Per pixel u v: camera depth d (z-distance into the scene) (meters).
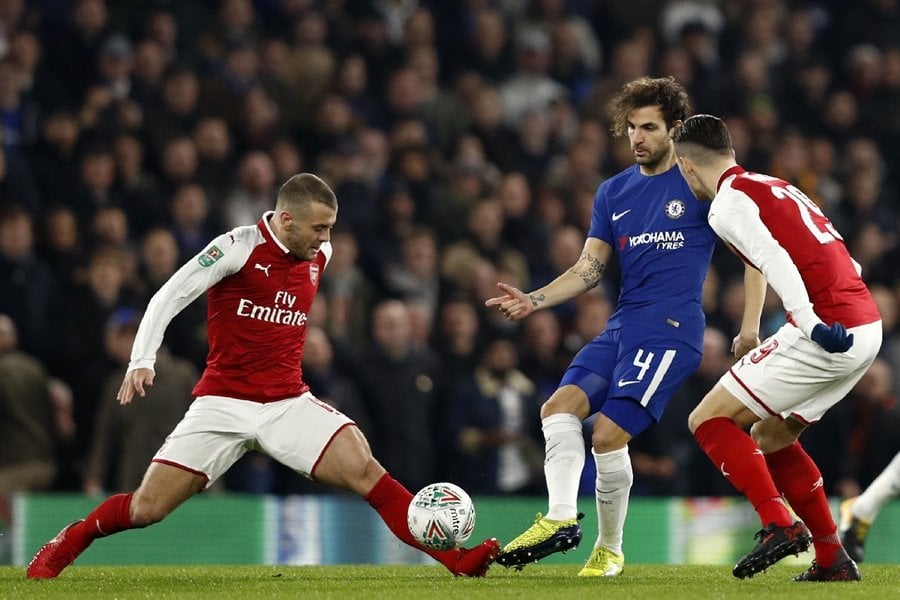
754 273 23.48
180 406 36.97
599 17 60.22
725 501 38.25
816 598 19.47
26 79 44.78
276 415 22.84
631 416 23.38
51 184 43.03
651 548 37.19
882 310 48.06
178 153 43.94
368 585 21.84
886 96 60.69
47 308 39.47
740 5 62.09
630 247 23.92
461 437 40.44
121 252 40.12
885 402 42.28
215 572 25.59
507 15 56.59
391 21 54.91
